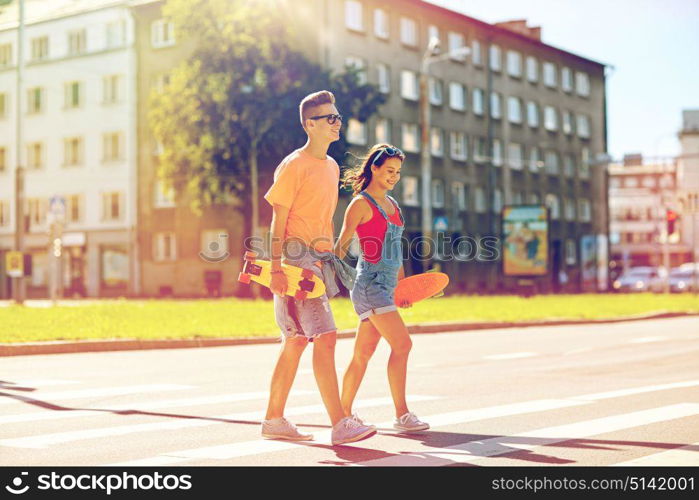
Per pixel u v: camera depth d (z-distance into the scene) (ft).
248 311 114.32
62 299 201.77
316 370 28.89
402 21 237.04
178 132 188.14
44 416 35.32
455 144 255.91
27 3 256.32
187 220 223.51
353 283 31.04
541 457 26.40
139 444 29.01
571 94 304.71
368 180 31.42
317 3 209.97
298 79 185.98
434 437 30.09
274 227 28.55
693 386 44.78
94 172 240.53
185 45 223.30
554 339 80.02
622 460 25.94
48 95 249.55
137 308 123.03
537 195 287.48
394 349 31.12
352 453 27.27
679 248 465.06
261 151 183.11
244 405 38.65
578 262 304.71
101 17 239.09
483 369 54.03
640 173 499.92
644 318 118.52
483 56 266.36
